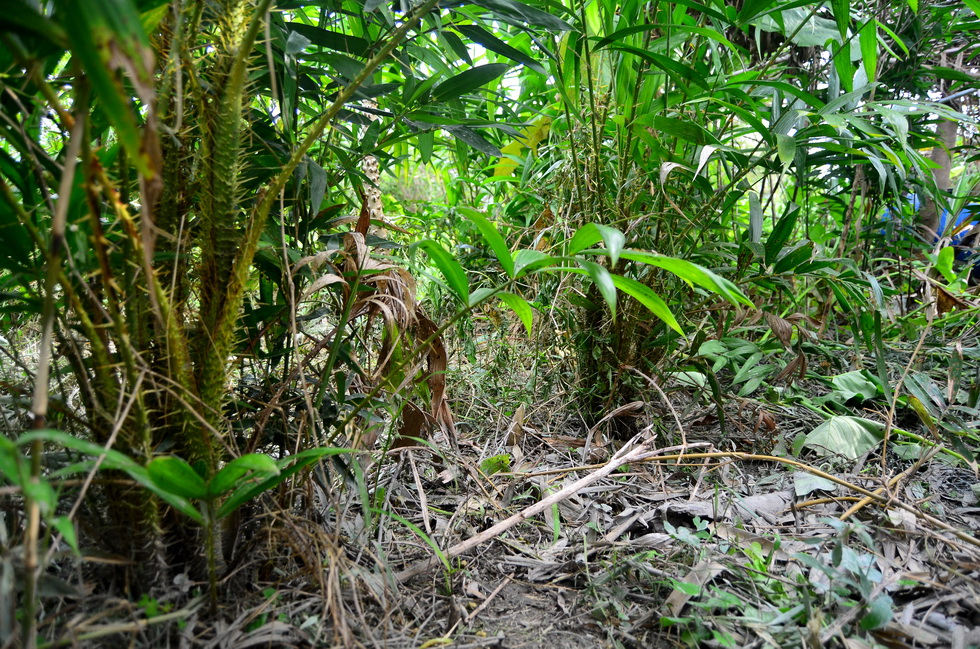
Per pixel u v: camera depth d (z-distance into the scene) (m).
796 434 1.30
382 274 0.83
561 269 0.60
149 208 0.45
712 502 0.99
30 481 0.39
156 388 0.60
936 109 1.13
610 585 0.79
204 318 0.65
